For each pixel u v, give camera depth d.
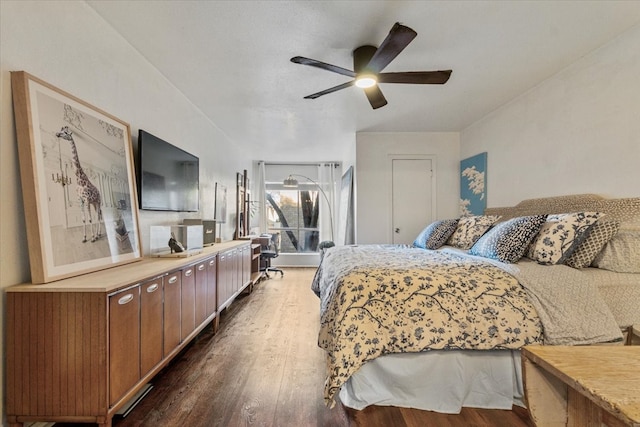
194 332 2.43
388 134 4.61
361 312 1.73
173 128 2.96
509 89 3.10
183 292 2.22
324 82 2.89
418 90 3.10
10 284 1.40
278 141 5.18
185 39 2.20
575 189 2.58
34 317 1.38
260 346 2.63
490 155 3.82
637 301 1.83
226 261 3.31
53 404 1.39
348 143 5.34
